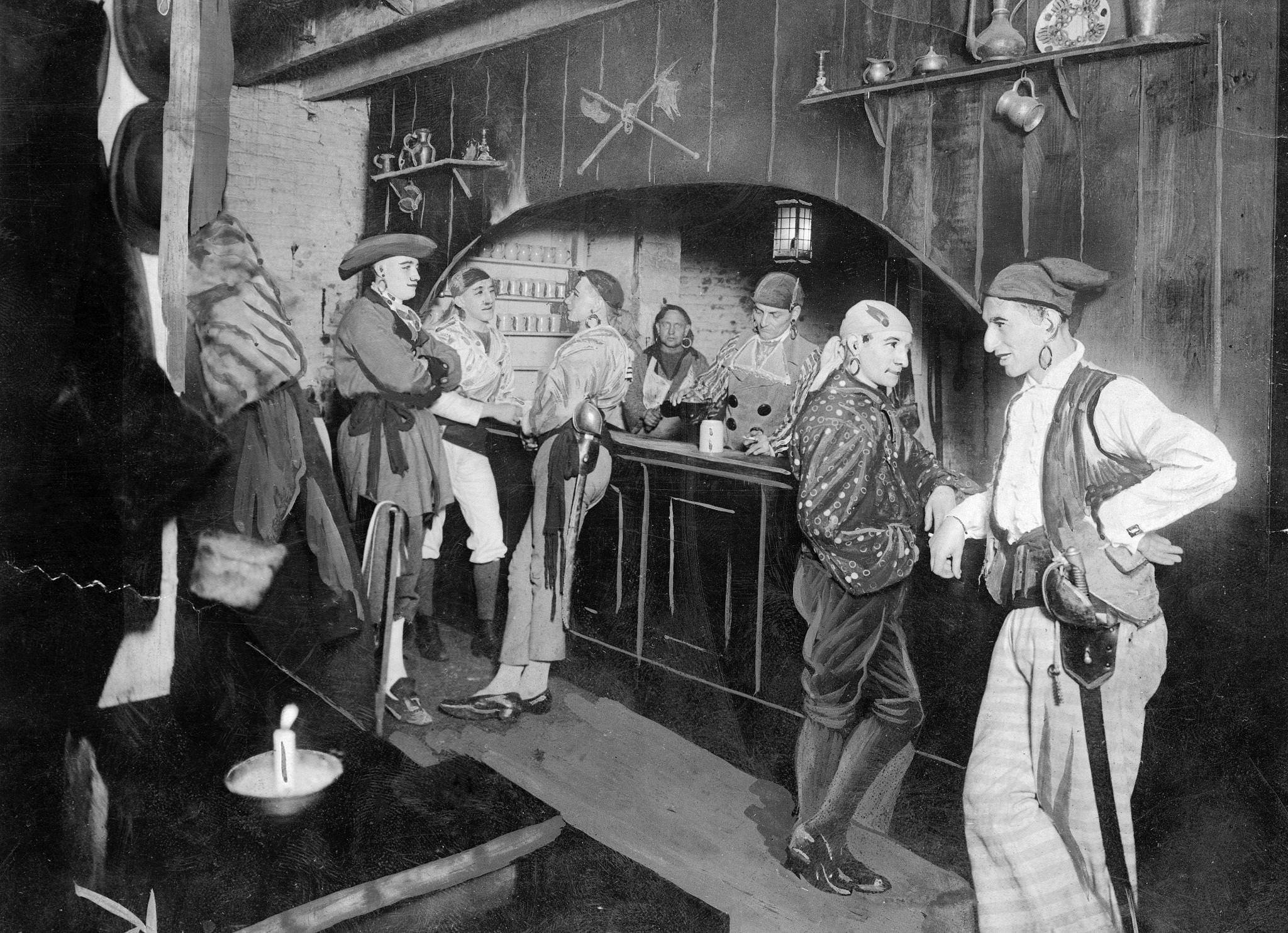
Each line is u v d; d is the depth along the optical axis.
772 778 2.65
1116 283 2.13
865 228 2.42
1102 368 2.17
